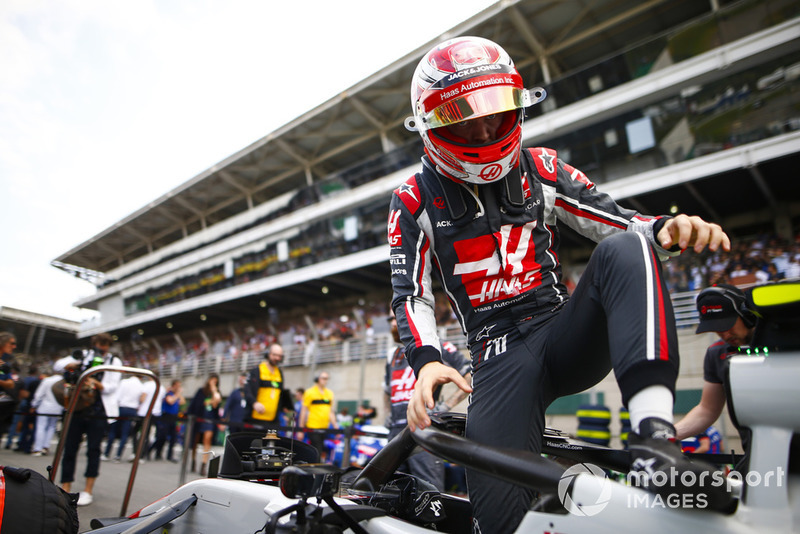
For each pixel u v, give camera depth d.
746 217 13.20
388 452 1.61
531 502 1.32
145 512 1.92
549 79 15.53
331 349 16.39
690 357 6.80
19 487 1.62
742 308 1.83
